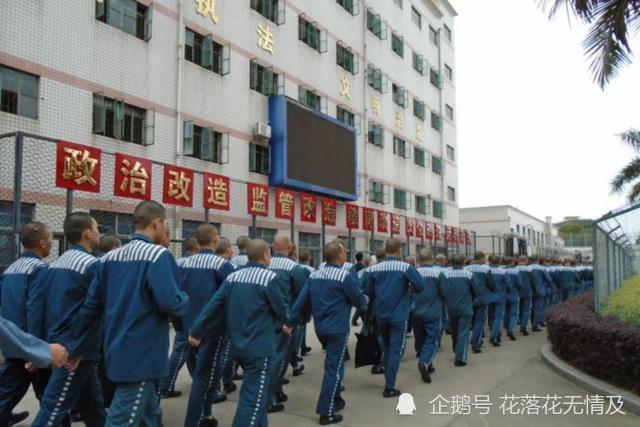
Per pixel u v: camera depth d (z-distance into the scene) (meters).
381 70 25.62
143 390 3.34
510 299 10.38
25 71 10.84
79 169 8.98
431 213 30.44
